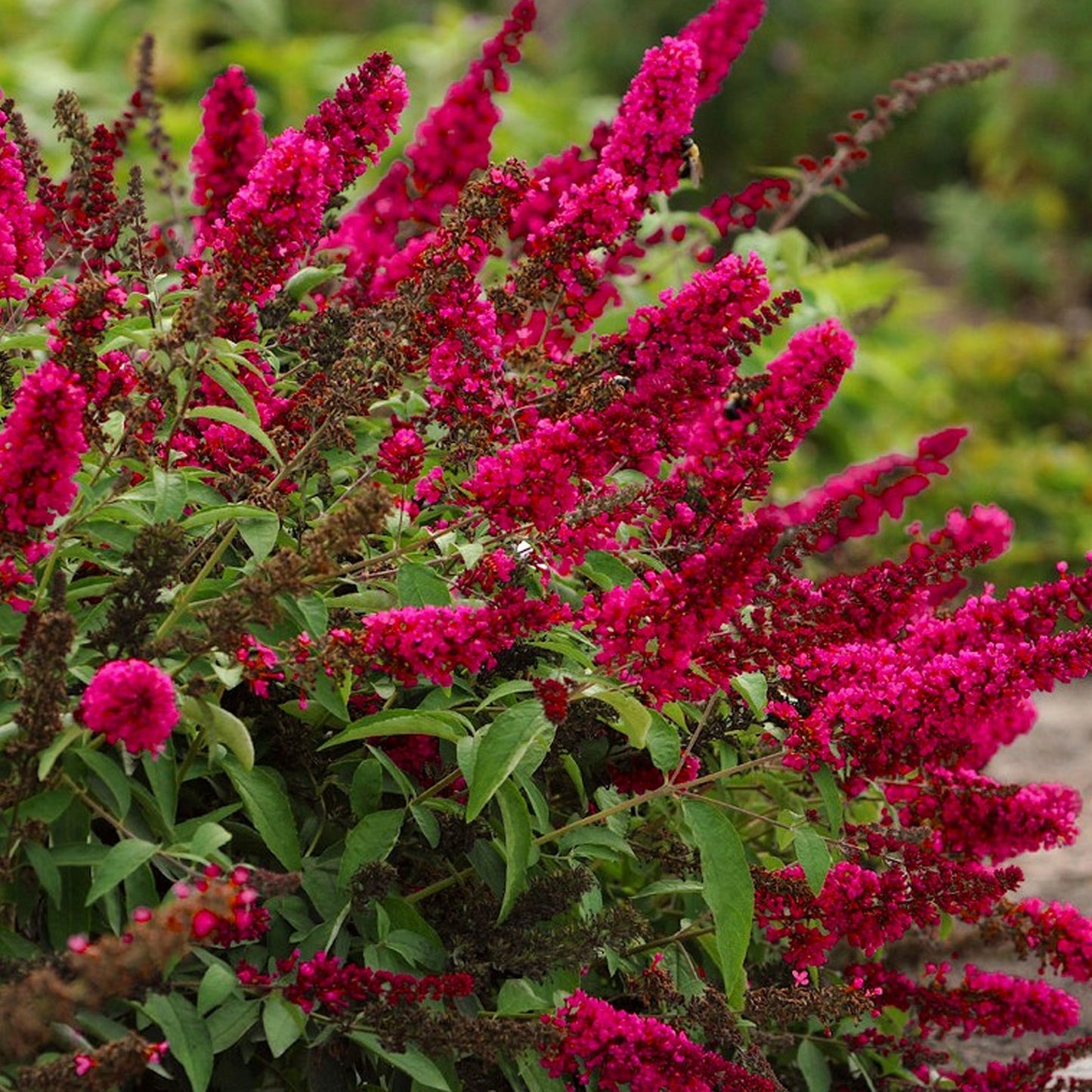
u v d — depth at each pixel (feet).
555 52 79.61
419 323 13.28
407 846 13.93
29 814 11.41
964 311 72.69
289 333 14.67
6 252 12.71
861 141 20.92
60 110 14.38
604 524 12.78
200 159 14.53
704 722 13.38
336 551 11.48
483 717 13.66
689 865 14.39
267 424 13.78
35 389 10.88
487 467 12.28
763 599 13.19
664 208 18.95
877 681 12.74
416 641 11.62
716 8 16.96
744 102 79.25
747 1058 13.41
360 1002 12.61
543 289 13.89
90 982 9.93
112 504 12.48
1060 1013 14.29
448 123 16.05
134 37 47.01
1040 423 49.90
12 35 46.29
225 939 11.37
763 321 12.98
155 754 11.02
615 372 13.12
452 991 12.03
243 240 12.38
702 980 14.82
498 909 13.23
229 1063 12.68
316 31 64.59
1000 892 13.29
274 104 44.47
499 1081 13.74
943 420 47.55
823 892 13.58
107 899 11.41
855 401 44.27
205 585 12.71
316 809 13.67
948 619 13.74
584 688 12.84
